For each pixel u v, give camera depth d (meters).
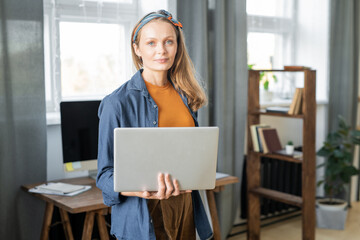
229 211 3.47
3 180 2.45
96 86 2.91
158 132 1.32
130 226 1.47
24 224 2.56
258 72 3.32
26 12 2.46
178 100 1.58
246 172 3.66
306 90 2.99
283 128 4.09
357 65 4.32
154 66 1.47
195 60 3.12
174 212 1.53
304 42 4.09
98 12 2.82
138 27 1.49
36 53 2.51
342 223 3.76
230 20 3.33
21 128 2.50
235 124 3.49
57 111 2.73
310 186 3.07
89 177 2.69
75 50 2.81
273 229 3.73
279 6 3.88
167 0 2.99
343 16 4.19
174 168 1.36
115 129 1.29
